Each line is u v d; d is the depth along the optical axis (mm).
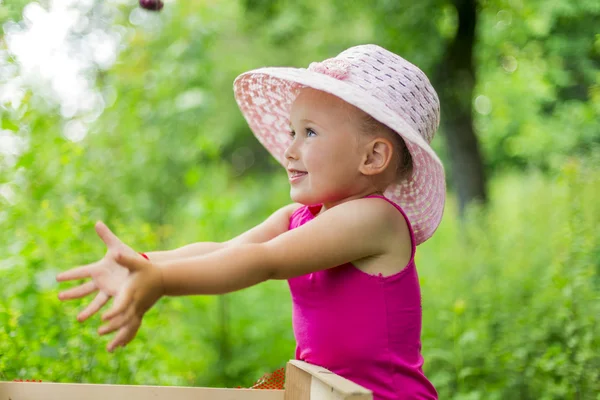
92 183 4605
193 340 4434
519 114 11688
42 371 2670
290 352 4699
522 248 5703
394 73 1974
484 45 8695
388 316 1852
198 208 5121
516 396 3736
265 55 11734
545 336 3811
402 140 1995
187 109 5910
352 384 1455
